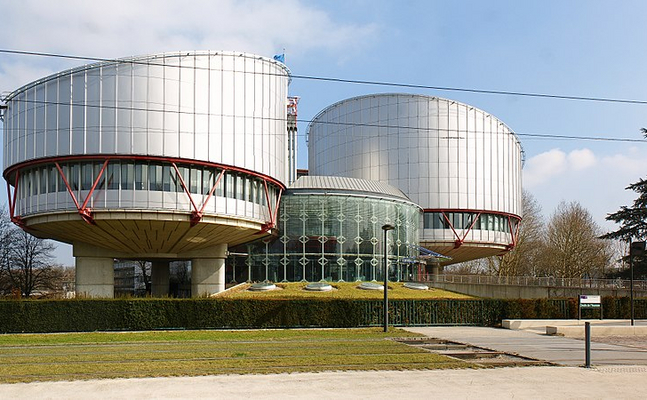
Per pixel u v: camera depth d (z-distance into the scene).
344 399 12.13
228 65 41.38
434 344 22.91
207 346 21.30
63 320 27.81
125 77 38.19
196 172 39.62
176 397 12.21
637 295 47.41
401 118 68.62
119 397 12.15
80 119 37.81
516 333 28.89
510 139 71.81
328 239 47.62
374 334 26.80
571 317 36.19
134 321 28.50
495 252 72.12
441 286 54.12
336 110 74.62
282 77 47.00
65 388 12.97
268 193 44.97
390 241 50.69
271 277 47.22
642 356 19.97
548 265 82.00
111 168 37.69
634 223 63.72
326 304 30.75
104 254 46.72
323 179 52.88
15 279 66.88
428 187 66.56
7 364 16.33
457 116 67.88
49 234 44.12
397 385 13.65
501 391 13.17
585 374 15.63
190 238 43.69
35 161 38.72
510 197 70.62
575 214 78.00
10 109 41.53
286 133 47.84
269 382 13.81
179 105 39.03
